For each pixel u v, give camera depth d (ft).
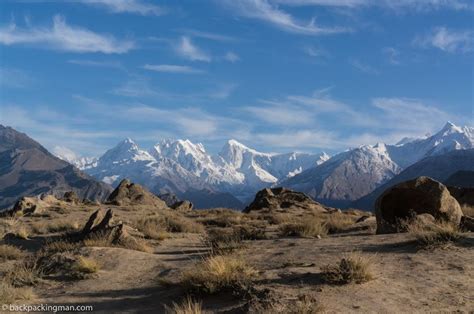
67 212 160.35
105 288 47.73
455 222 66.18
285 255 52.90
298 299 34.22
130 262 58.34
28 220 133.69
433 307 32.81
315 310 31.58
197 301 38.22
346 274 38.50
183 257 60.95
